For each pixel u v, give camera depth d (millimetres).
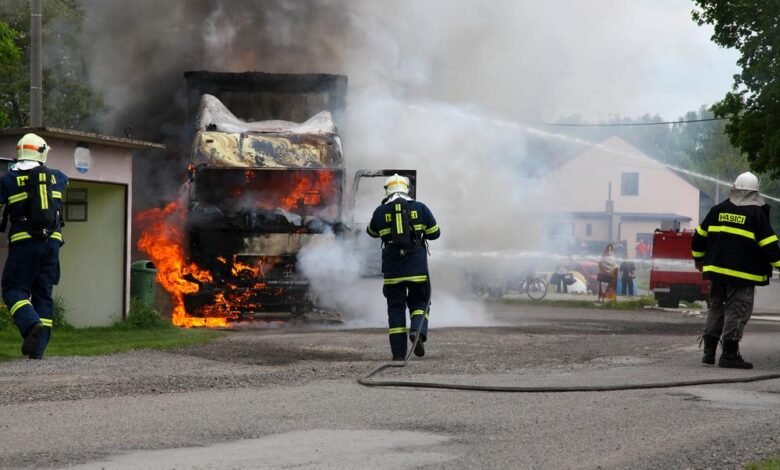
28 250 12250
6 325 15141
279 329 19031
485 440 7379
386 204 12883
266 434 7496
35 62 19984
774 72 29750
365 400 9156
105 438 7293
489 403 9102
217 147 19984
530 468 6461
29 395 9266
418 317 12773
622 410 8812
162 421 7973
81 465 6410
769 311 30312
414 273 12695
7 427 7676
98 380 10328
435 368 11867
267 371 11305
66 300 17828
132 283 18156
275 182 20062
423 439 7375
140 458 6629
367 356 13211
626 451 7051
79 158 16469
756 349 15359
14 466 6383
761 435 7715
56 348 13469
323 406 8789
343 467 6430
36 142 12617
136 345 13898
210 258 20109
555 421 8211
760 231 12500
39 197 12328
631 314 26609
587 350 14461
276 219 20016
